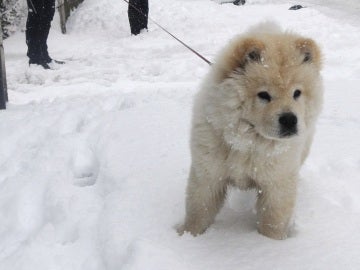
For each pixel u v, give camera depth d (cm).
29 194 129
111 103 200
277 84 89
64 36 399
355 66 262
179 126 159
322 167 138
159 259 91
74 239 109
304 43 95
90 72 273
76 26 425
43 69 280
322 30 368
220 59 96
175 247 98
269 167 96
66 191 126
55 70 279
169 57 308
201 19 444
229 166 98
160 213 111
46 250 105
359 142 152
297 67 92
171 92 217
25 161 149
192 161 102
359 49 305
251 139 93
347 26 386
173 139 148
